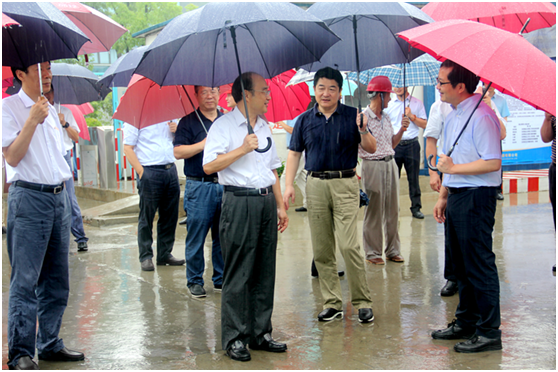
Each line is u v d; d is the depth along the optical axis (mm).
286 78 5352
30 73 3053
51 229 3145
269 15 3016
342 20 4422
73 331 3838
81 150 11031
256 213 3311
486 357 3201
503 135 5547
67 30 3207
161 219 5637
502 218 7496
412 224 7434
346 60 4574
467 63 2936
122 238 7164
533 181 9805
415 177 7766
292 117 5527
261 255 3406
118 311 4270
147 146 5438
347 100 9609
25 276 3033
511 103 9617
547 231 6613
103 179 10531
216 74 3887
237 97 3412
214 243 4766
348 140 3906
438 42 3092
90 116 15531
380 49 4512
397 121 7465
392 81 6000
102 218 8180
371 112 5234
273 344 3414
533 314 3914
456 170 3262
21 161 3014
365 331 3717
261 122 3527
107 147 10391
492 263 3311
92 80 6012
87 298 4625
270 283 3439
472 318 3477
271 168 3561
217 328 3859
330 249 3990
